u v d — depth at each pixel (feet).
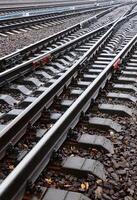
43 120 15.30
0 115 15.80
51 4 86.07
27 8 68.08
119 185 11.00
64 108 16.83
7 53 29.71
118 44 36.78
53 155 11.97
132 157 12.66
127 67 24.79
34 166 10.84
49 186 10.87
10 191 9.36
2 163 11.95
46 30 44.45
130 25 52.08
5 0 91.20
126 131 14.70
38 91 19.40
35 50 30.27
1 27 39.29
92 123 14.83
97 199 10.28
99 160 12.28
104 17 64.28
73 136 13.61
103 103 17.54
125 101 18.03
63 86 19.36
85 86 20.38
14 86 19.95
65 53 30.12
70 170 11.47
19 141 13.37
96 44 30.60
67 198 10.09
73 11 71.72
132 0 134.72
